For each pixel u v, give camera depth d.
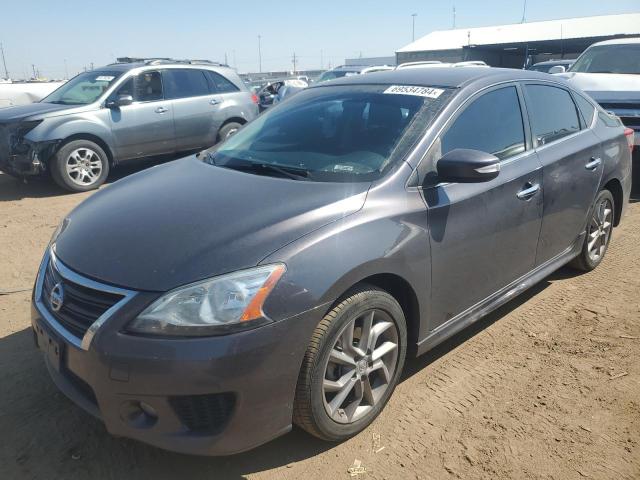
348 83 3.79
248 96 10.07
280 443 2.69
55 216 6.77
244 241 2.34
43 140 7.67
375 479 2.46
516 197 3.41
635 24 33.97
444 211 2.91
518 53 36.03
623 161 4.77
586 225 4.39
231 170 3.19
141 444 2.68
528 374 3.26
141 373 2.13
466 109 3.25
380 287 2.74
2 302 4.25
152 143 8.81
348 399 2.70
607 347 3.54
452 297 3.09
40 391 3.08
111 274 2.32
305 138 3.35
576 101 4.38
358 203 2.62
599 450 2.63
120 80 8.46
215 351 2.13
